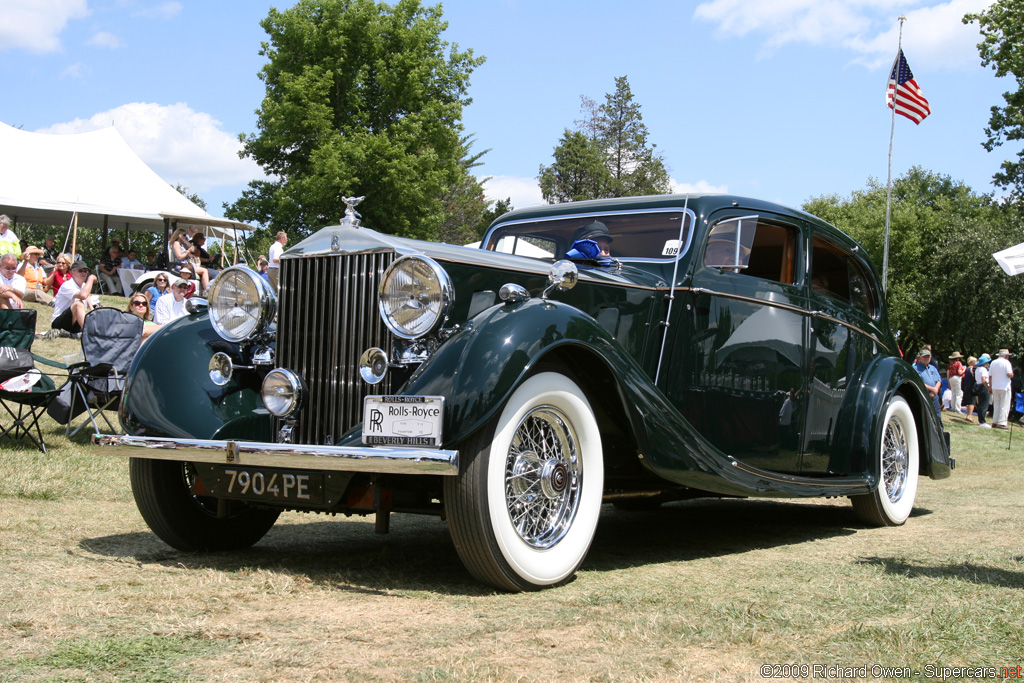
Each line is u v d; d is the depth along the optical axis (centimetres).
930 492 629
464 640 217
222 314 330
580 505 308
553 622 236
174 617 237
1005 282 2755
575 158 5853
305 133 2781
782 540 420
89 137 2061
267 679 185
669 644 215
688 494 412
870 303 527
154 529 348
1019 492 627
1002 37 2411
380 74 2795
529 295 313
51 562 311
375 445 274
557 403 300
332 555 352
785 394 432
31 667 190
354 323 303
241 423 320
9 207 1995
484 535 271
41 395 581
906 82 1716
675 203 409
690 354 385
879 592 274
